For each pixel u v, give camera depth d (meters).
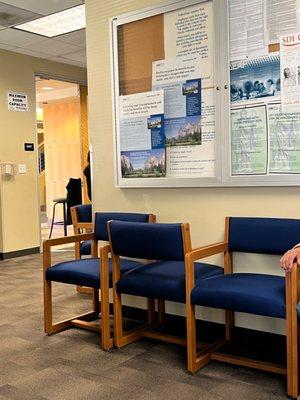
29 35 5.49
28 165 6.25
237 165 2.78
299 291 2.11
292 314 2.05
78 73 7.11
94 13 3.42
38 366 2.58
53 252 6.36
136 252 2.57
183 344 2.79
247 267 2.78
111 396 2.20
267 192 2.70
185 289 2.39
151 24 3.11
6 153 5.98
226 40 2.77
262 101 2.67
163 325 3.15
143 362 2.59
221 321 2.89
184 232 2.40
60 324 3.16
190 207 3.04
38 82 8.05
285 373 2.31
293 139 2.57
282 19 2.58
